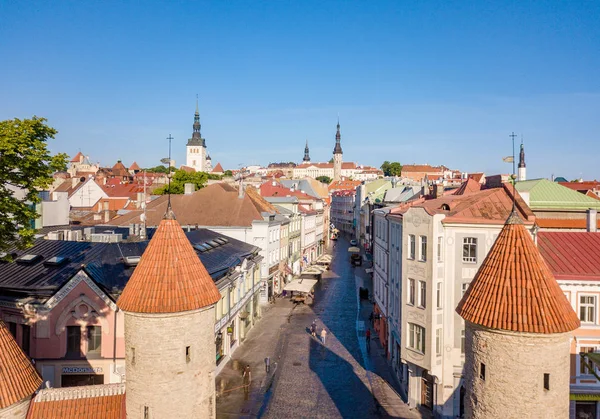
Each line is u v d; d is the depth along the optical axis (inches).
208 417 767.1
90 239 1493.6
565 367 637.9
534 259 671.8
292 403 1268.5
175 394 722.2
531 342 621.3
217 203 2476.6
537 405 620.4
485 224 1203.2
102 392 758.5
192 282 752.3
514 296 645.3
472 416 672.4
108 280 1119.6
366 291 2495.1
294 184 5270.7
